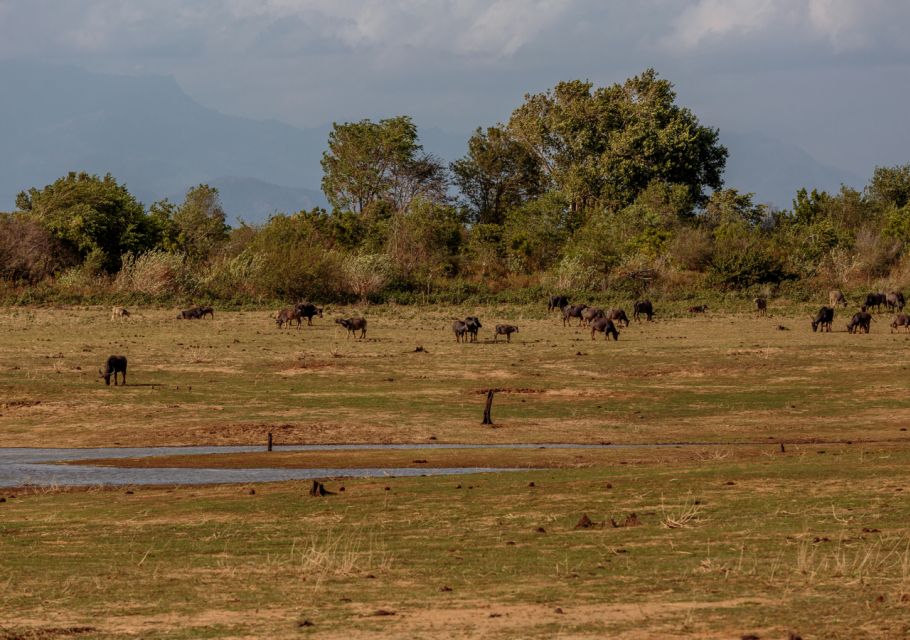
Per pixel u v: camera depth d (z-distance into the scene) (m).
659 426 73.44
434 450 63.41
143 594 28.62
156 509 44.03
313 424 72.62
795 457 53.03
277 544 36.09
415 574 30.70
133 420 74.12
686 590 27.50
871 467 46.50
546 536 35.84
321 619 25.56
